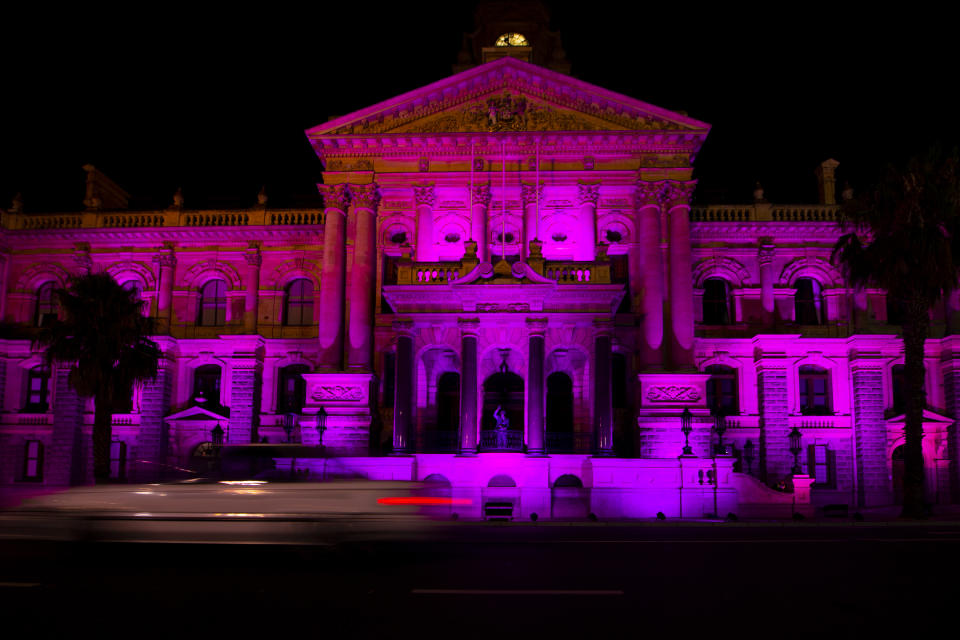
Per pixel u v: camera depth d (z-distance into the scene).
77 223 50.19
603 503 37.22
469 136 44.16
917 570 14.15
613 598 11.22
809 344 46.00
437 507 15.77
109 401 38.56
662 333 42.06
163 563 14.80
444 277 39.84
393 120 44.62
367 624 9.56
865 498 44.00
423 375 43.25
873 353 45.09
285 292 48.84
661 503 37.34
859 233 46.72
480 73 44.16
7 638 8.83
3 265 49.91
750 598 11.30
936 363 46.38
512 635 9.09
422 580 12.80
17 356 48.88
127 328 38.94
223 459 18.95
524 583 12.52
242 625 9.48
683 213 43.16
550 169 44.38
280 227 48.38
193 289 49.03
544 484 37.44
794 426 41.66
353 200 44.50
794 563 15.11
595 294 38.66
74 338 38.25
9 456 48.16
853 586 12.37
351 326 42.94
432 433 41.69
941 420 44.59
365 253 43.72
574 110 44.28
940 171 34.81
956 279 34.69
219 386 48.00
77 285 38.84
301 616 9.98
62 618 9.80
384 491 15.70
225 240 49.19
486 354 42.00
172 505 15.80
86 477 47.41
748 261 47.44
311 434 41.69
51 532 16.05
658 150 44.00
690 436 40.53
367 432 41.59
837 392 45.78
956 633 9.27
